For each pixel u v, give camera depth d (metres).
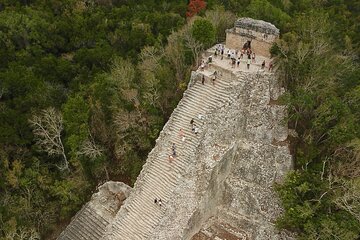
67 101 45.66
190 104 44.50
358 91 42.06
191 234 40.91
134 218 40.28
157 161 42.62
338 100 41.25
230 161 43.78
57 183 43.69
